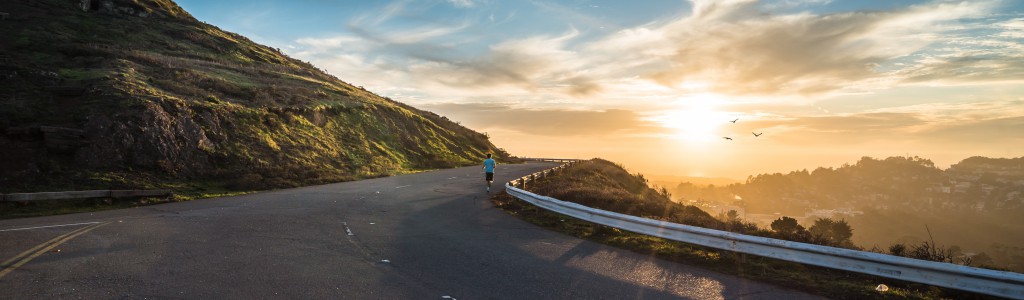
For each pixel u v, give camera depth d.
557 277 7.86
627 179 45.06
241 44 69.56
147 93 28.69
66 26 51.62
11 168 19.75
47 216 14.81
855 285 7.56
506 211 16.81
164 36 60.09
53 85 28.12
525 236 11.84
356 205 17.66
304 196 20.62
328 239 10.97
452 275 7.86
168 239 10.66
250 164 26.98
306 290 6.82
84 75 31.53
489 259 9.12
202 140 26.80
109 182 20.75
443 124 59.38
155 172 22.81
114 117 24.39
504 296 6.72
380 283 7.29
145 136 24.11
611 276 7.99
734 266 8.84
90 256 8.80
